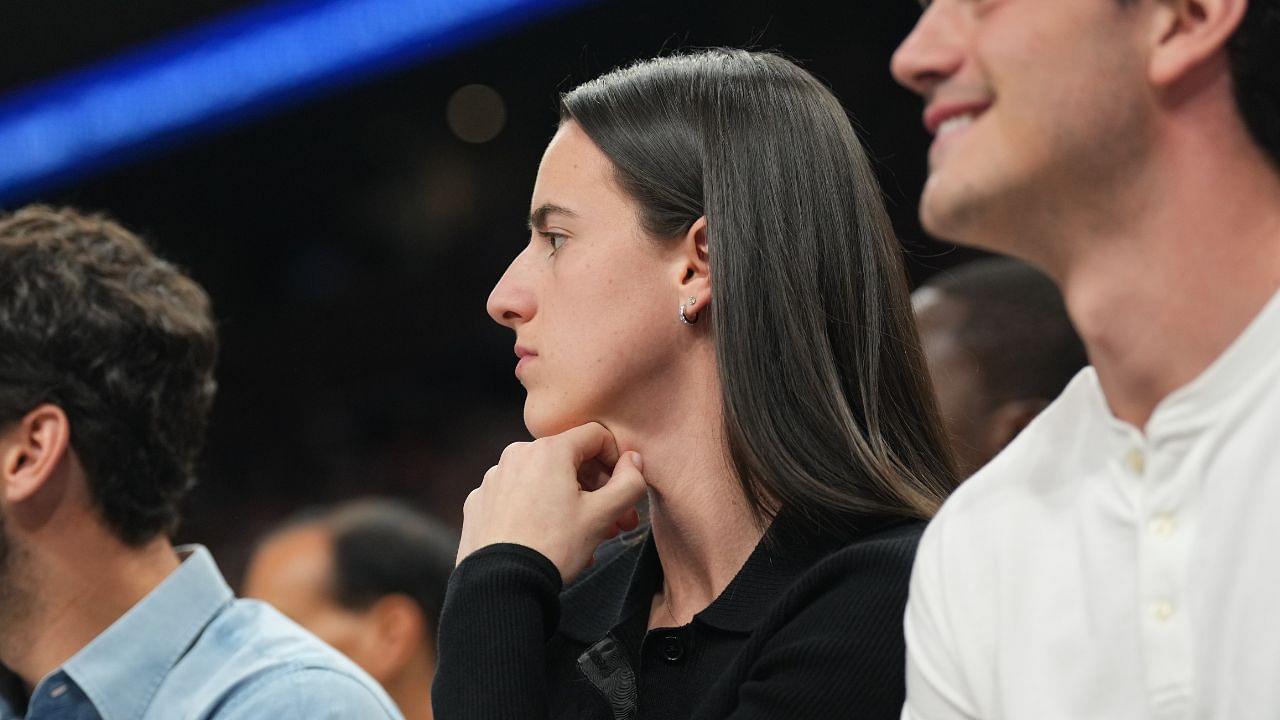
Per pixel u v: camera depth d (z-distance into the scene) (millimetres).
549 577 4410
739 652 4223
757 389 4375
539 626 4336
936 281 7309
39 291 5480
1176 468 2797
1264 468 2654
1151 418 2859
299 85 23344
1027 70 2734
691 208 4551
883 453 4430
